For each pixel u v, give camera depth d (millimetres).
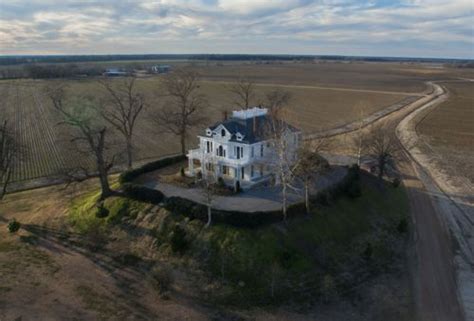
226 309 39812
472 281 45812
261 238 47125
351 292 42750
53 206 62031
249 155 62156
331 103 171000
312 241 48469
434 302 42000
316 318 38938
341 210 55344
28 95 171625
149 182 64188
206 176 57500
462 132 119312
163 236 50031
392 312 40188
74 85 188750
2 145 63625
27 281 43562
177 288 42500
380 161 69562
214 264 45219
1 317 37625
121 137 105062
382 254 50000
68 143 93062
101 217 55188
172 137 107125
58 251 49969
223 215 49188
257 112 69312
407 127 125188
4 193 65938
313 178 59750
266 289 42312
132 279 44250
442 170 85000
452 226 59000
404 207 64250
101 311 39062
